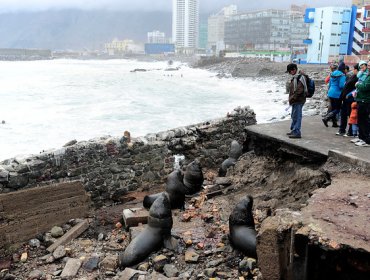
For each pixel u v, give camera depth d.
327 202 6.10
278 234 5.47
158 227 7.45
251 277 6.29
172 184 9.39
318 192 6.56
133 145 10.75
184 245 7.56
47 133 22.19
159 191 11.07
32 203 8.51
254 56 103.38
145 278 6.48
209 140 12.89
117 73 86.56
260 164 10.34
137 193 10.84
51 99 37.47
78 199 9.37
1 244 8.01
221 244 7.43
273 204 8.46
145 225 8.58
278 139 9.67
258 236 5.75
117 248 7.95
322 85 37.25
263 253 5.69
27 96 39.50
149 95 41.44
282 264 5.52
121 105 33.16
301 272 5.25
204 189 10.77
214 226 8.25
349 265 4.97
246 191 9.75
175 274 6.65
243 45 146.75
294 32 147.50
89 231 8.78
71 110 30.42
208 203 9.54
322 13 68.56
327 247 4.93
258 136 10.48
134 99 37.56
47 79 63.84
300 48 106.69
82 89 47.88
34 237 8.51
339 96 10.50
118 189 10.53
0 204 8.00
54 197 8.90
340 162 7.77
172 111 30.05
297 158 9.17
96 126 24.19
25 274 7.35
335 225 5.35
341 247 4.88
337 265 5.07
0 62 154.50
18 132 22.31
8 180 8.50
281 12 150.12
